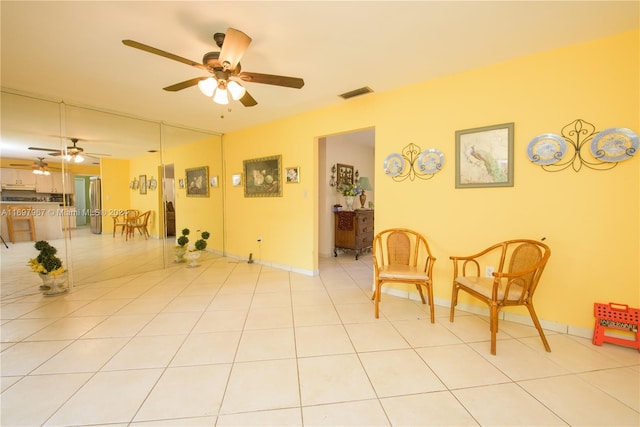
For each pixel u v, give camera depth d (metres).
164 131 4.48
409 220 2.91
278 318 2.48
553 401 1.46
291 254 4.02
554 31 1.92
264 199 4.30
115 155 4.06
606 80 2.00
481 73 2.46
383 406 1.44
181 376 1.67
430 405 1.44
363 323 2.38
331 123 3.43
